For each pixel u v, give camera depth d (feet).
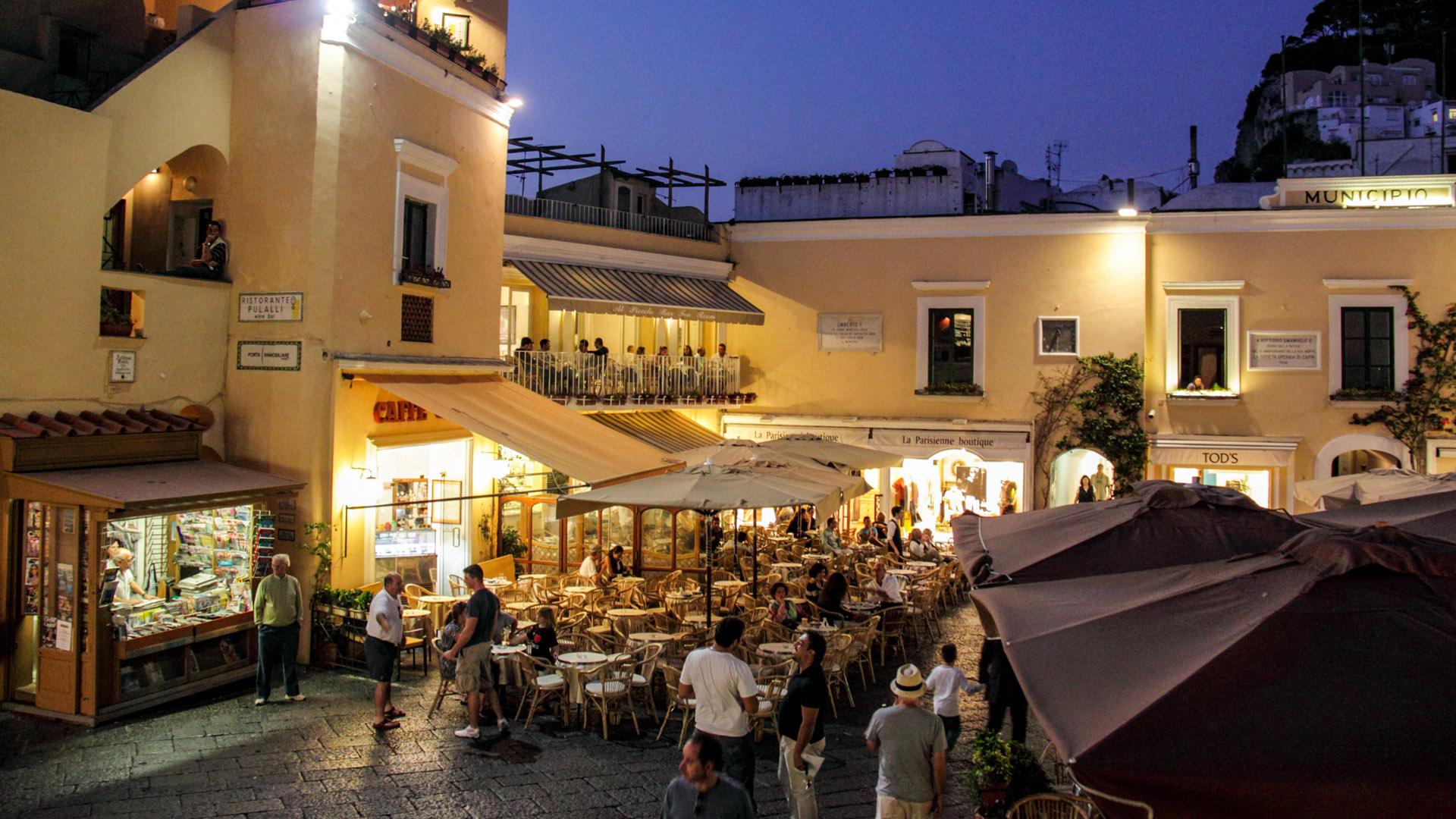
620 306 65.92
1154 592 18.16
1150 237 73.77
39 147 35.58
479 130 54.03
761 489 39.58
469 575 33.09
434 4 54.08
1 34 45.62
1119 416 72.59
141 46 51.52
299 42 43.16
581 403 64.75
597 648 38.29
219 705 35.65
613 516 63.46
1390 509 29.86
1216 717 13.44
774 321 81.00
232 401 43.70
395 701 36.68
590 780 29.37
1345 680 13.87
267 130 43.70
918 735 22.57
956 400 76.54
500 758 31.04
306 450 42.09
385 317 46.26
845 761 31.94
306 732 33.01
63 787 27.84
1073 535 28.96
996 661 31.07
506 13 58.65
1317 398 71.20
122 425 37.45
